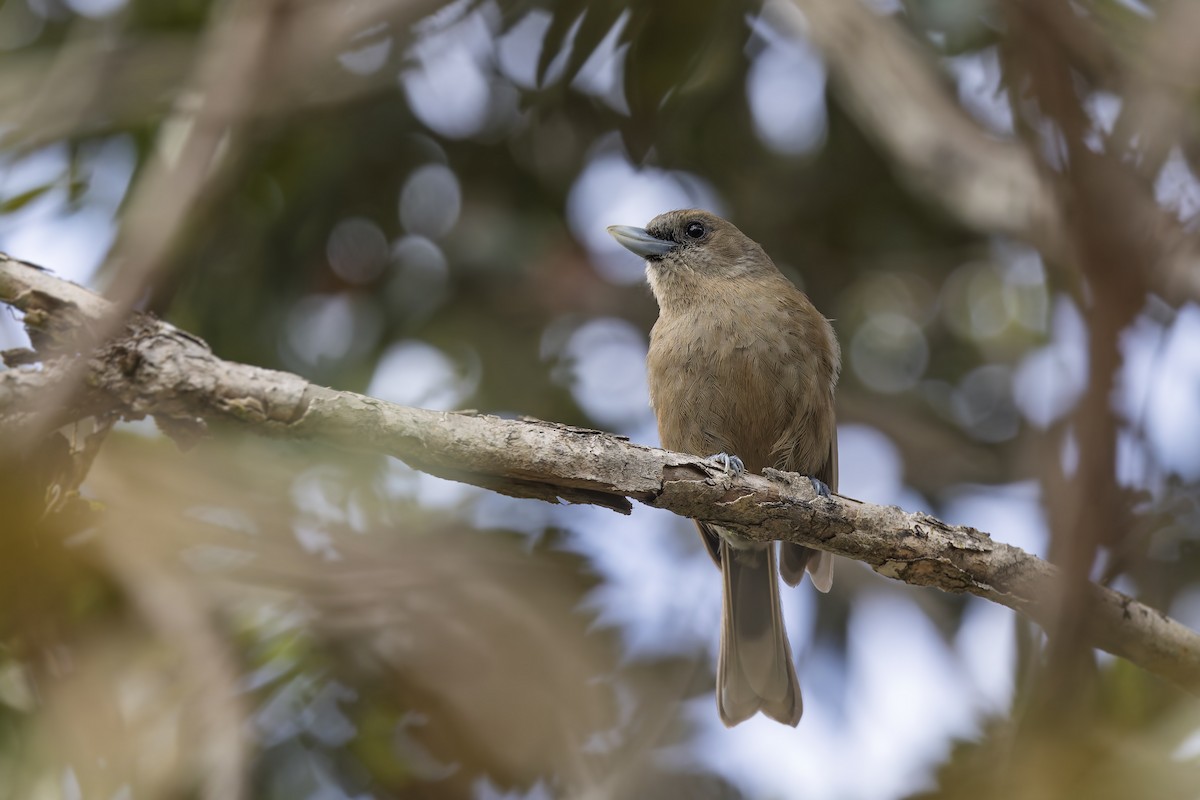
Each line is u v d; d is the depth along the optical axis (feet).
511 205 38.91
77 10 36.17
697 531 36.45
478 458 23.47
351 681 29.81
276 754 30.22
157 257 21.08
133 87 32.58
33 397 21.12
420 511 32.24
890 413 41.57
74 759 25.95
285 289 37.37
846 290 41.91
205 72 23.73
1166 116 22.90
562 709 30.07
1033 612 25.84
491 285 38.86
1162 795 17.21
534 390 38.14
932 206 39.27
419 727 30.17
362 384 36.96
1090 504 15.90
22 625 24.56
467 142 38.34
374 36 29.55
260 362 36.86
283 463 31.12
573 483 24.20
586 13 33.01
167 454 29.04
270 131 32.65
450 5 28.63
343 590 29.19
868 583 39.45
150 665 27.30
